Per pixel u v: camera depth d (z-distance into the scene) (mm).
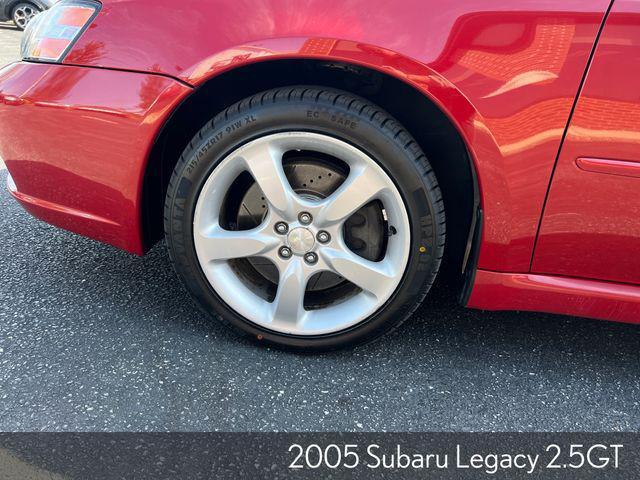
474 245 1487
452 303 1986
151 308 1856
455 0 1243
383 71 1290
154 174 1543
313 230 1489
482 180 1355
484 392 1587
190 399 1485
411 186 1404
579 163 1296
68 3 1464
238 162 1450
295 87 1386
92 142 1458
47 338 1682
